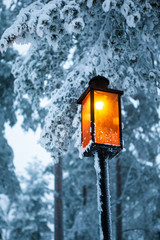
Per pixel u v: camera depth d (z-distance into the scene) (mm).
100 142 3475
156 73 5691
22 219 19344
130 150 12703
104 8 4359
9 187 13852
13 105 11781
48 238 19547
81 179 15820
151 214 12703
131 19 4301
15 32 4633
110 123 3598
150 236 12508
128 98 10320
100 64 5633
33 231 19141
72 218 18781
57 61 6711
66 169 16797
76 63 6598
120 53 5375
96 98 3660
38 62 6715
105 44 5434
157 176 12820
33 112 11555
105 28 5418
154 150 12375
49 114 5977
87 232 14977
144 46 5723
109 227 3236
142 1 4629
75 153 14297
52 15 4641
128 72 5746
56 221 11938
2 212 18781
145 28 5012
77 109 5961
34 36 5051
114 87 6020
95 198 15281
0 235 18156
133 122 11664
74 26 4410
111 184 15086
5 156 13492
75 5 4562
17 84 7078
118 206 14195
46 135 5996
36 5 5098
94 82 3822
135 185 13133
